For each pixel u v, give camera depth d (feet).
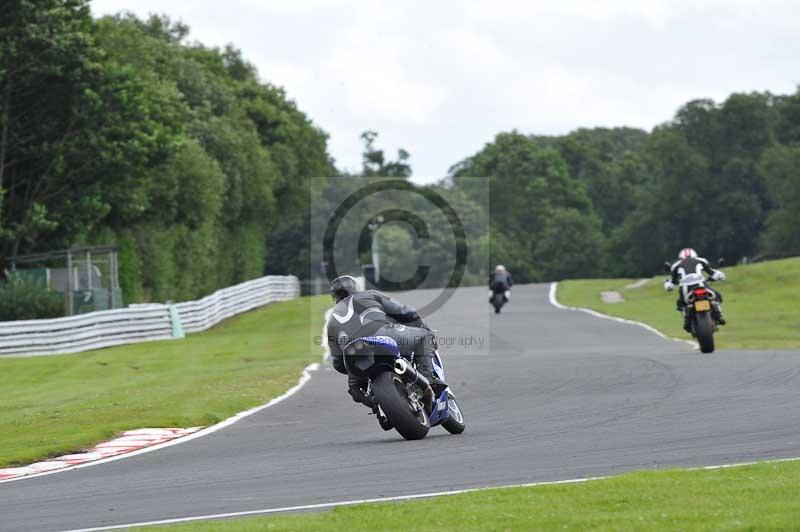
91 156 481.05
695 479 95.71
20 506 105.91
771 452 113.80
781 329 350.23
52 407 199.82
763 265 554.46
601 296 543.39
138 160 488.02
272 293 585.63
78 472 128.77
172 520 93.20
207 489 109.29
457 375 229.45
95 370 281.74
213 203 640.58
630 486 93.61
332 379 234.79
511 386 202.59
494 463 115.14
